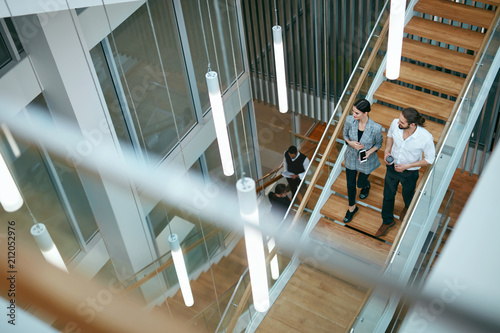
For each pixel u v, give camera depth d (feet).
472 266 3.52
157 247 33.73
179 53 31.35
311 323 23.52
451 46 32.68
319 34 36.17
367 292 20.63
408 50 25.32
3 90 21.44
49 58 22.20
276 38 22.94
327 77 38.17
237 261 37.45
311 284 24.53
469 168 40.09
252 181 10.91
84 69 23.81
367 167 21.35
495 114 35.55
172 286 34.09
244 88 37.68
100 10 24.20
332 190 25.02
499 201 3.76
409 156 19.70
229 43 35.50
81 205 29.27
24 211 25.89
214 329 32.19
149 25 28.60
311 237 24.54
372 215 23.65
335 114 24.31
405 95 24.59
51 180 26.84
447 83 24.08
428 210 23.40
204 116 34.83
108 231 29.66
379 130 20.42
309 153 36.50
